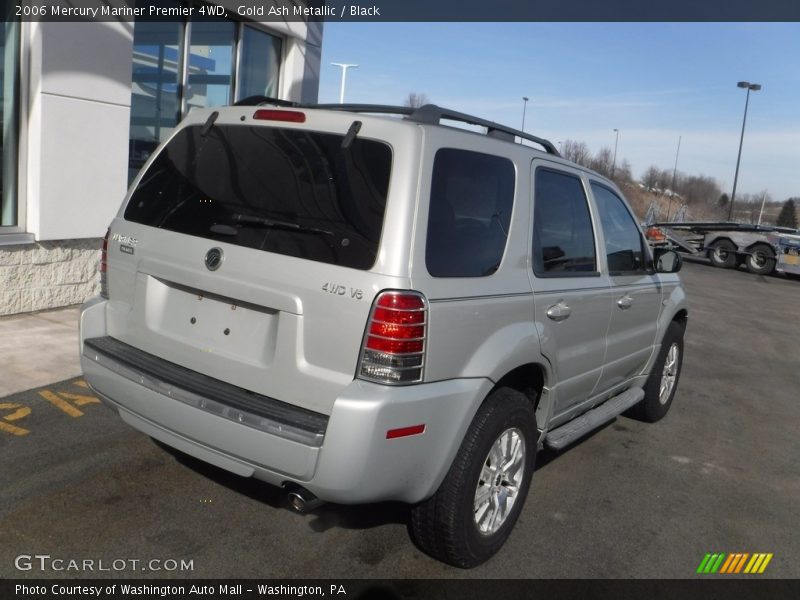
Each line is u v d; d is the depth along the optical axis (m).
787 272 21.53
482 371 3.26
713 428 6.20
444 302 3.06
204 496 3.91
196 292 3.35
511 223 3.59
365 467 2.86
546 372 3.85
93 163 7.46
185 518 3.67
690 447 5.63
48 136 6.98
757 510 4.54
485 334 3.31
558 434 4.26
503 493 3.61
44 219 7.06
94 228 7.58
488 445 3.36
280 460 2.92
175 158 3.65
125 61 7.62
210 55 9.27
